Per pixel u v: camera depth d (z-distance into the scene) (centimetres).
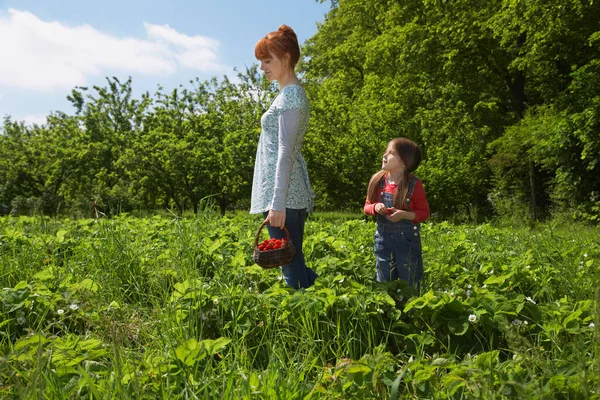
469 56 2298
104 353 241
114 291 393
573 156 1739
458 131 1898
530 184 2084
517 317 318
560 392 209
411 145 395
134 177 1956
